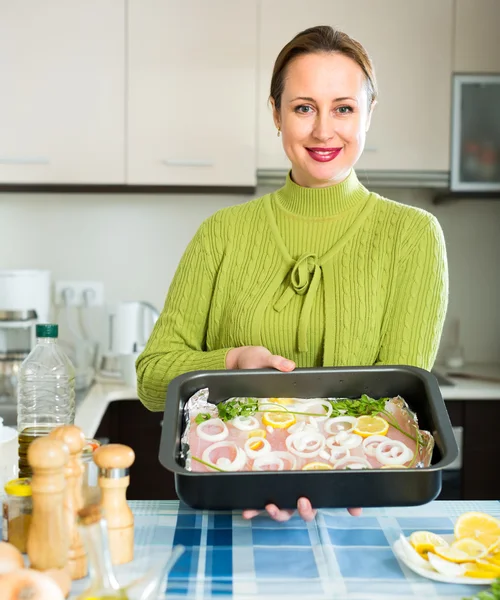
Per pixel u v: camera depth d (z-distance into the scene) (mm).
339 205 1394
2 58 2576
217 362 1310
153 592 863
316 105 1282
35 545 921
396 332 1365
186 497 981
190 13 2590
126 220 2967
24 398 1456
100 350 2959
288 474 968
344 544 1057
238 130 2625
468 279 3039
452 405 2533
